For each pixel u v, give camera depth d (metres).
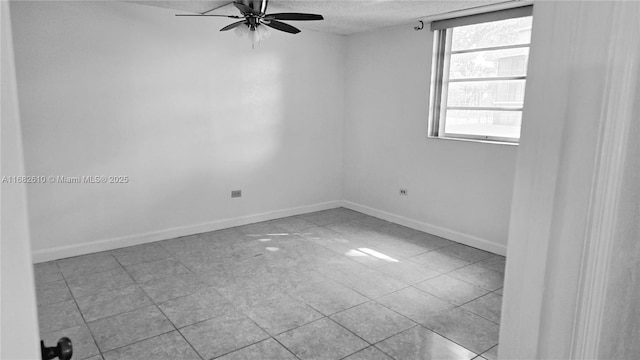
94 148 4.07
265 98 5.11
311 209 5.81
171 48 4.37
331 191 6.00
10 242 0.46
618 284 1.04
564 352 0.91
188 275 3.68
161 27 4.29
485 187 4.34
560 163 0.83
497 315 3.03
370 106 5.50
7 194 0.45
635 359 1.25
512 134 4.15
